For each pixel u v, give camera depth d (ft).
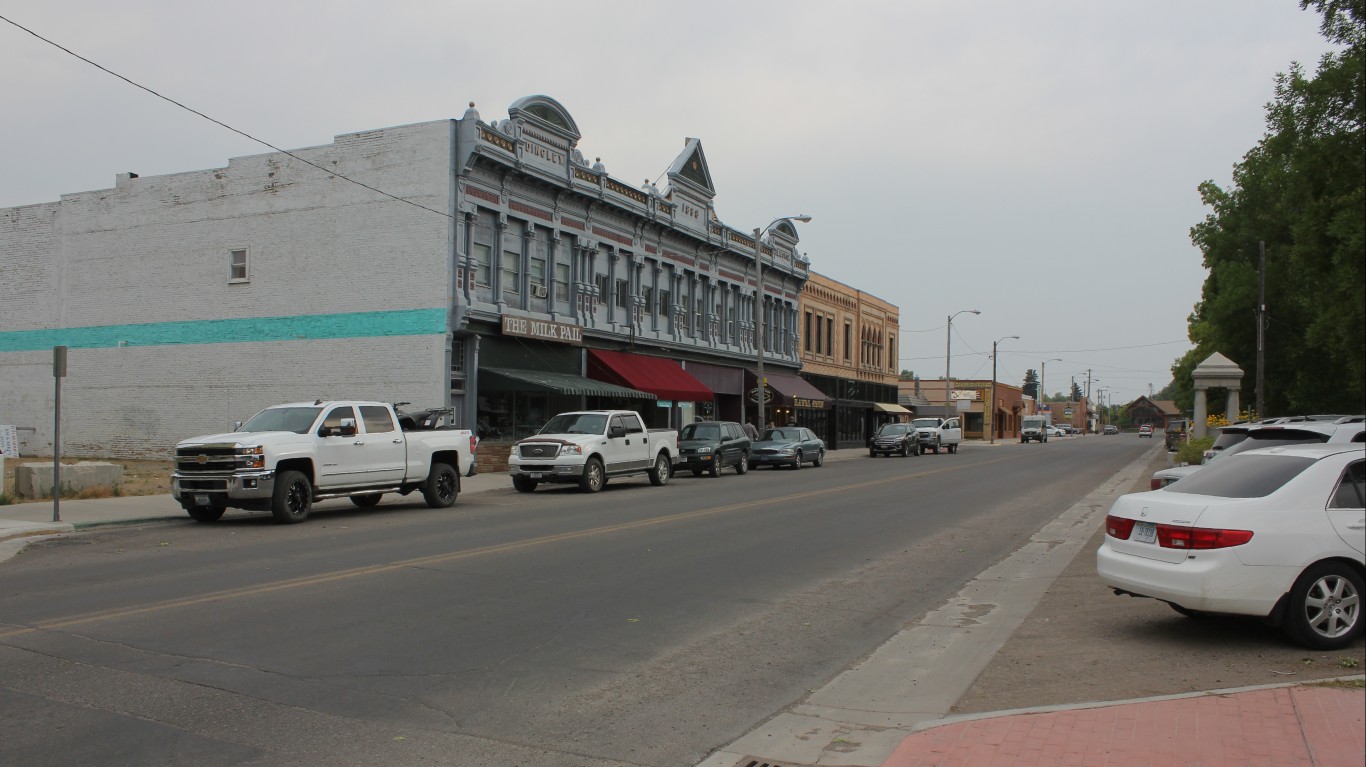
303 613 28.60
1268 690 19.54
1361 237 53.36
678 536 47.96
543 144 106.83
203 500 52.11
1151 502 25.95
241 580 33.94
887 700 21.72
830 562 41.16
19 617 27.66
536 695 21.34
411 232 96.12
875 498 72.74
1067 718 18.49
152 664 22.84
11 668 22.40
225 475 51.21
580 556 40.73
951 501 71.51
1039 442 297.12
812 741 18.88
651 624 28.53
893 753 17.15
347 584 33.37
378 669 22.89
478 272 99.30
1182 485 27.45
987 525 56.29
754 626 28.76
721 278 147.95
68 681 21.40
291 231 101.60
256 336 102.73
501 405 102.94
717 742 18.75
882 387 222.69
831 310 192.95
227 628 26.53
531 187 105.91
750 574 37.55
